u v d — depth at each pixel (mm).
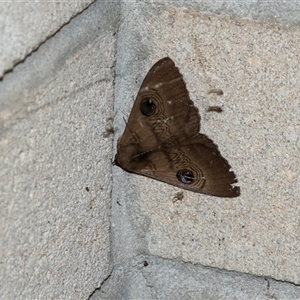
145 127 513
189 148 516
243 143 519
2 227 461
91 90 504
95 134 510
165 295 540
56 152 485
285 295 530
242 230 527
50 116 479
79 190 503
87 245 514
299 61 508
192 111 516
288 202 520
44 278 488
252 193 522
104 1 504
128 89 524
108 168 524
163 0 513
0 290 464
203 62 516
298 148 515
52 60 477
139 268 541
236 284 533
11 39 455
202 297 537
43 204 481
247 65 513
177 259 538
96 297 525
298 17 504
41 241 483
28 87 467
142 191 533
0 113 456
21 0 457
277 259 527
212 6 510
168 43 518
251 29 509
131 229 538
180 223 534
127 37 520
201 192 516
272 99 513
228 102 517
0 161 456
